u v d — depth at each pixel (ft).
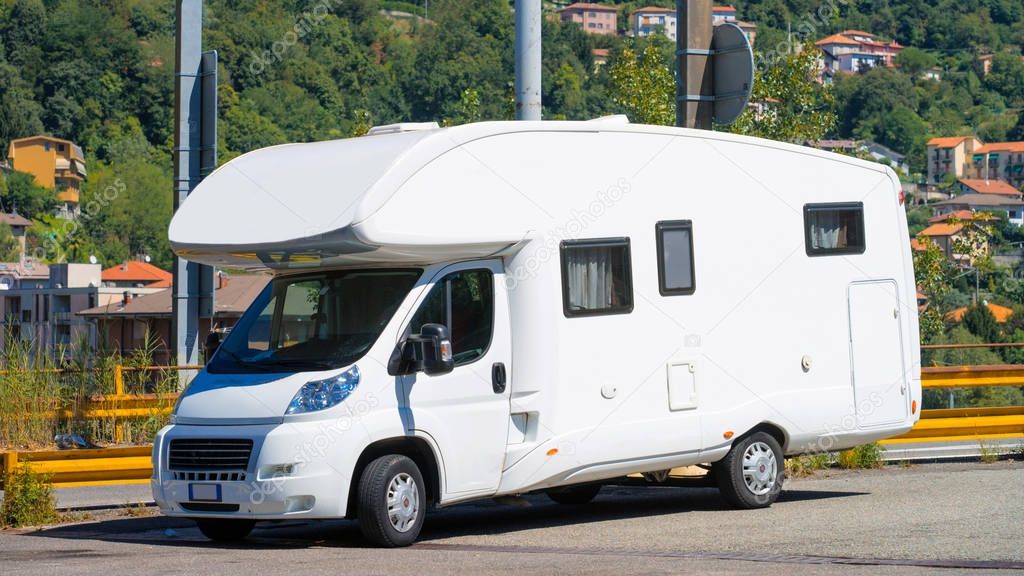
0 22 536.42
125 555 30.78
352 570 27.50
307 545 33.09
